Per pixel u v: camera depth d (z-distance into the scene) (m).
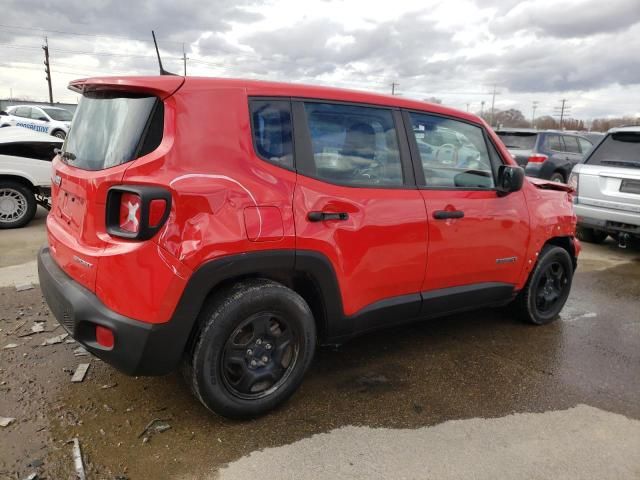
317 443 2.60
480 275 3.70
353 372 3.39
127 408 2.82
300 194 2.72
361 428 2.75
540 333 4.20
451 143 3.53
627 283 5.74
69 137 3.01
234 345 2.64
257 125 2.66
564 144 11.93
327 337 3.03
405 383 3.27
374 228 3.00
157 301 2.35
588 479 2.41
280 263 2.65
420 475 2.39
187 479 2.30
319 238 2.76
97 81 2.63
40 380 3.07
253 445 2.56
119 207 2.41
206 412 2.82
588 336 4.17
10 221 7.07
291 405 2.95
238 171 2.53
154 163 2.35
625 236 6.65
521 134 11.96
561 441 2.70
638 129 6.57
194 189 2.37
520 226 3.86
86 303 2.43
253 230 2.52
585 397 3.17
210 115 2.50
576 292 5.38
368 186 3.03
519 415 2.94
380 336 4.01
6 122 19.80
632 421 2.92
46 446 2.46
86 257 2.46
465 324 4.34
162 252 2.33
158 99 2.44
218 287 2.64
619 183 6.54
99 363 3.30
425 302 3.40
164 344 2.41
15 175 6.93
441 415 2.91
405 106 3.30
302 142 2.80
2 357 3.33
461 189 3.52
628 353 3.86
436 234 3.31
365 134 3.08
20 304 4.24
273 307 2.68
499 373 3.45
